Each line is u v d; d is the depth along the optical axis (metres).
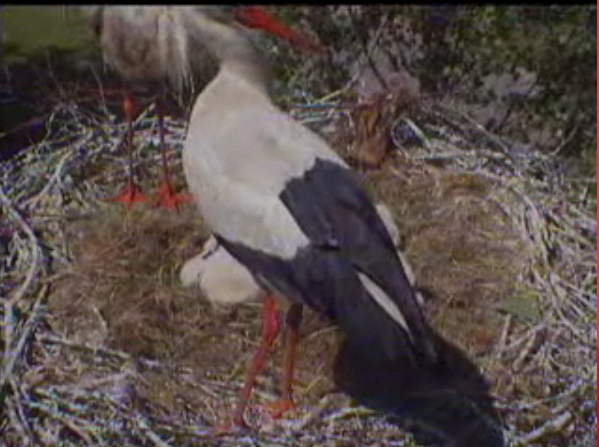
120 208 4.39
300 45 4.51
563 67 5.39
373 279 3.18
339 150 4.66
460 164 4.67
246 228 3.37
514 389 3.62
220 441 3.40
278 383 3.65
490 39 5.39
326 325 3.83
